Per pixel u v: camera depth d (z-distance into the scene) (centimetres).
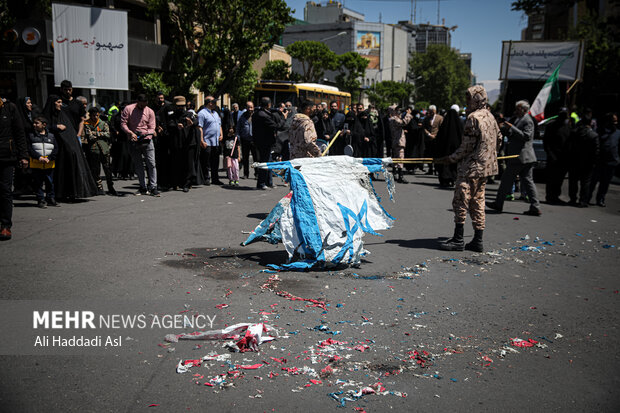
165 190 1109
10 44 1900
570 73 1895
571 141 1104
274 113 1134
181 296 456
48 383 303
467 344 380
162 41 2766
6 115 623
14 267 523
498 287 521
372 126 1479
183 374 320
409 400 300
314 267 565
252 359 343
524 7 2858
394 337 388
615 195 1342
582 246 720
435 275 554
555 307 468
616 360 363
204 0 2308
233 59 2516
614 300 492
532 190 955
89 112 998
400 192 1205
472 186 655
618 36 2508
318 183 584
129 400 288
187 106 1231
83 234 675
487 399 304
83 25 1217
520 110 930
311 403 292
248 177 1400
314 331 393
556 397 309
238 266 556
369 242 703
